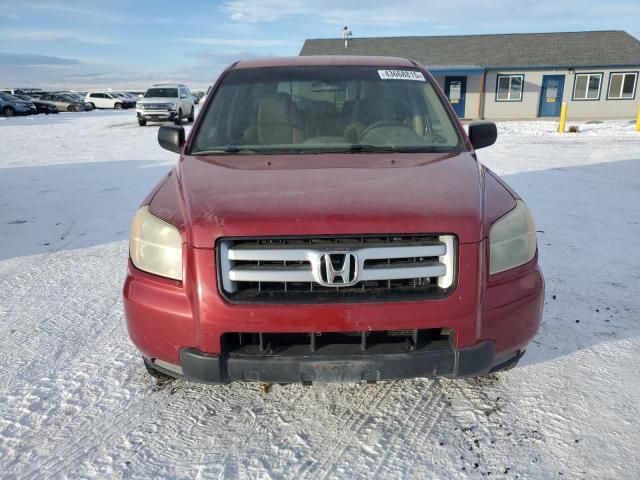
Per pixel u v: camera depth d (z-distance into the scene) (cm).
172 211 218
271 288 199
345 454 215
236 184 228
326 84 320
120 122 2478
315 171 243
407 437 225
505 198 237
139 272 219
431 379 266
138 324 215
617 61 2594
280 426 233
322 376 200
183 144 321
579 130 1756
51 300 371
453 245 198
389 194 212
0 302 368
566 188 733
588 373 267
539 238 498
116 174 912
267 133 295
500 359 219
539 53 2750
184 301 203
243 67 340
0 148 1352
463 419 235
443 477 202
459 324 199
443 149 284
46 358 291
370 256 193
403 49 3017
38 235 539
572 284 382
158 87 2356
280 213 198
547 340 301
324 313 193
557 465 206
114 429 232
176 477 204
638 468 204
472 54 2817
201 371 202
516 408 242
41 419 239
